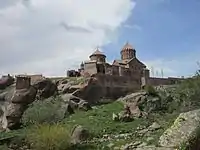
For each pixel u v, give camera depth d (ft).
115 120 129.39
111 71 244.22
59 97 170.91
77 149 90.89
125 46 301.43
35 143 92.94
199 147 61.57
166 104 150.30
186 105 133.18
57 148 89.51
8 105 160.56
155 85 232.73
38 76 194.08
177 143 63.00
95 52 277.64
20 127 138.51
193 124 66.23
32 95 164.96
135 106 147.84
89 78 206.49
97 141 98.68
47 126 96.89
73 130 104.63
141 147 77.25
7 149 99.35
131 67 281.54
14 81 195.93
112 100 202.49
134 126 117.08
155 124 107.65
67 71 248.52
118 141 94.22
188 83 148.46
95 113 148.46
